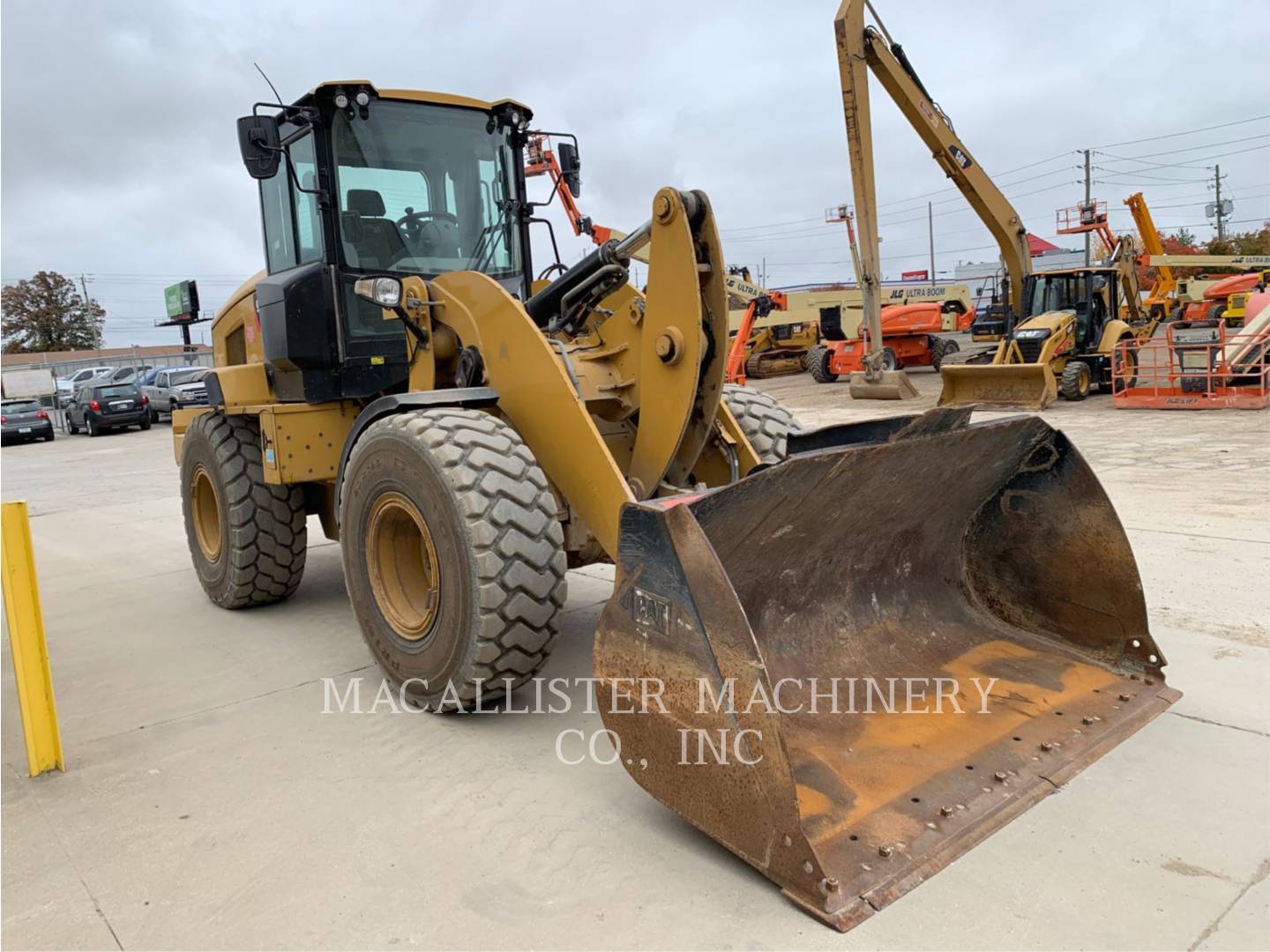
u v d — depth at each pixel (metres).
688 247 3.19
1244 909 2.20
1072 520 3.36
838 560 3.24
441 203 4.64
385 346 4.53
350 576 3.85
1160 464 8.45
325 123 4.28
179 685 4.12
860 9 13.60
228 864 2.60
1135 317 18.58
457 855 2.59
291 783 3.08
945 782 2.65
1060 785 2.69
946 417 2.92
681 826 2.70
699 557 2.37
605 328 3.81
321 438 4.64
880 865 2.32
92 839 2.77
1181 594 4.55
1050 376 13.66
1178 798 2.69
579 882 2.44
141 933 2.31
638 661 2.55
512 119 4.80
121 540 7.99
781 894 2.33
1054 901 2.25
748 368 23.66
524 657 3.26
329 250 4.35
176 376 25.44
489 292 3.63
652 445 3.46
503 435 3.34
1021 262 15.80
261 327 4.83
